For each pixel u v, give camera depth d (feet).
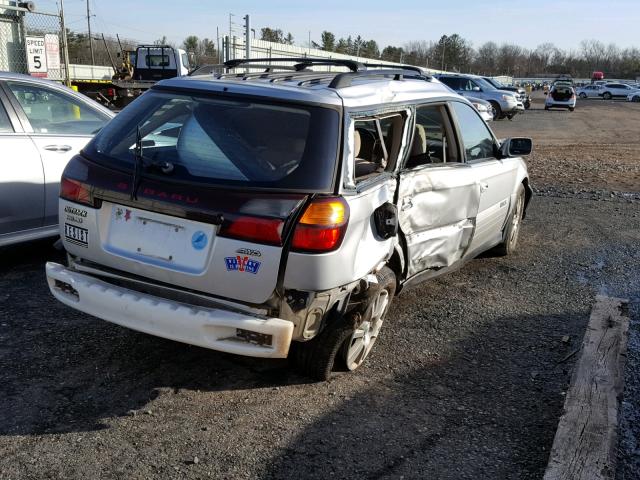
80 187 11.08
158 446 9.73
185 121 11.11
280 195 9.87
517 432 10.64
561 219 27.09
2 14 50.72
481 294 17.44
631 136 71.31
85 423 10.21
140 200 10.43
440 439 10.33
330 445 10.00
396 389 11.89
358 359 12.51
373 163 12.06
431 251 14.28
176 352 12.74
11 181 16.02
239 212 9.78
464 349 13.87
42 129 17.12
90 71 81.41
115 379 11.62
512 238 21.09
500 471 9.57
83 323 13.82
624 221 27.14
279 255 9.72
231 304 10.14
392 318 15.39
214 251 9.91
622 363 12.31
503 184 18.13
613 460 9.30
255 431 10.25
